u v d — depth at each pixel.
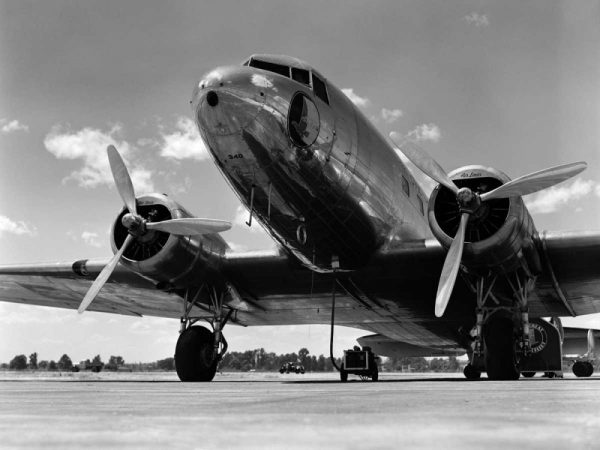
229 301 12.13
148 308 15.20
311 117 9.13
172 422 1.42
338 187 9.66
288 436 1.11
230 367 90.56
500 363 9.62
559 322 19.41
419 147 9.77
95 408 2.10
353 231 10.22
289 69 9.54
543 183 8.91
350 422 1.39
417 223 12.20
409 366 79.88
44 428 1.29
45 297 14.58
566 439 1.07
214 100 8.61
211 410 1.94
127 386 6.50
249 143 8.77
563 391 3.56
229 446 0.98
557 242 9.94
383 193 10.58
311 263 10.80
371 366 11.03
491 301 10.73
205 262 11.01
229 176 9.32
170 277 10.91
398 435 1.12
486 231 9.43
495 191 9.09
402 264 10.79
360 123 10.32
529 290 9.95
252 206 9.70
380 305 12.66
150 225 10.29
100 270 12.46
